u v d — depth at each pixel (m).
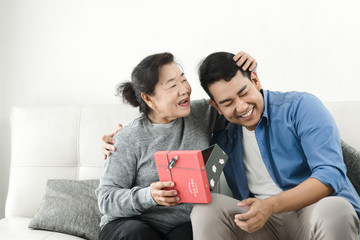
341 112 1.68
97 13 2.17
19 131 1.93
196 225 1.10
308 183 1.09
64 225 1.58
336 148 1.17
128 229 1.18
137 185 1.39
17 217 1.80
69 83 2.20
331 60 2.01
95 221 1.60
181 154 1.10
